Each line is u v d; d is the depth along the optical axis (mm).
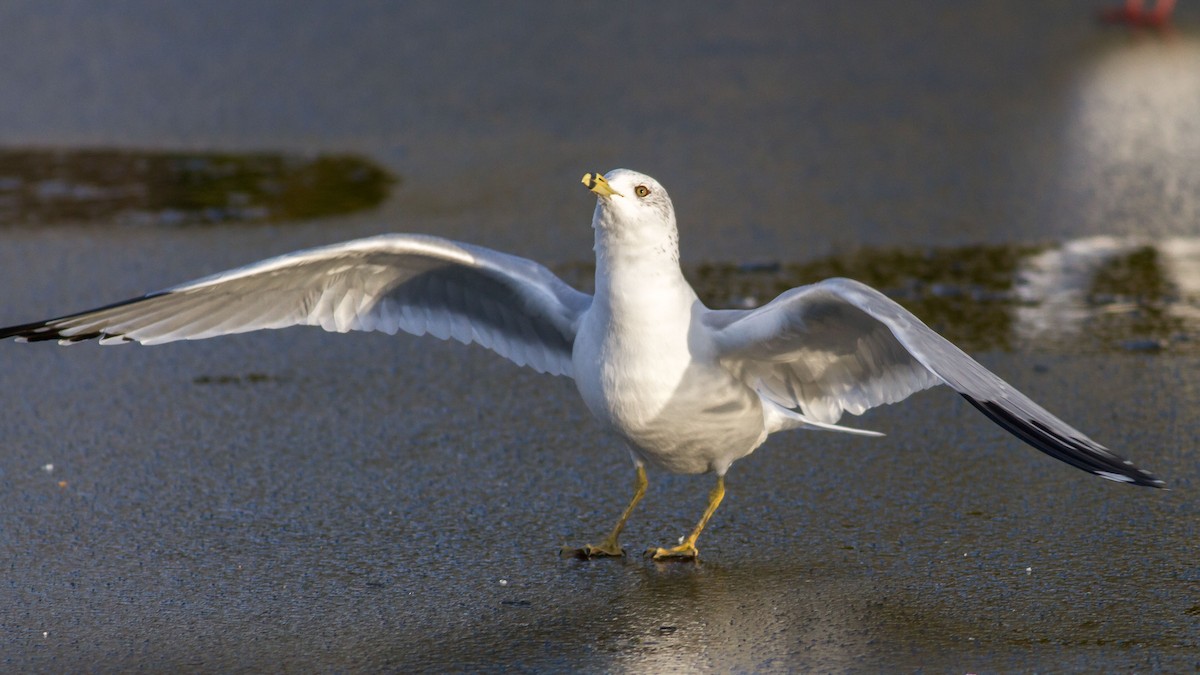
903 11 31891
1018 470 10320
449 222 17531
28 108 24031
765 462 10633
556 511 9859
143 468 10672
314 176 19953
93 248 16609
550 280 9516
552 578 8766
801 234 16797
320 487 10297
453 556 9133
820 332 8664
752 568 8836
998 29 29734
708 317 8789
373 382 12695
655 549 9164
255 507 9938
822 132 21812
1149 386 11906
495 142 21609
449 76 25953
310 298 9477
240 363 13273
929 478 10219
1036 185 18797
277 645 7898
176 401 12195
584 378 8758
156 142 21922
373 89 25125
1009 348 12930
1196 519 9328
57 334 8727
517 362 9930
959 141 21156
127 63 27219
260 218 17828
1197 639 7688
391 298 9703
